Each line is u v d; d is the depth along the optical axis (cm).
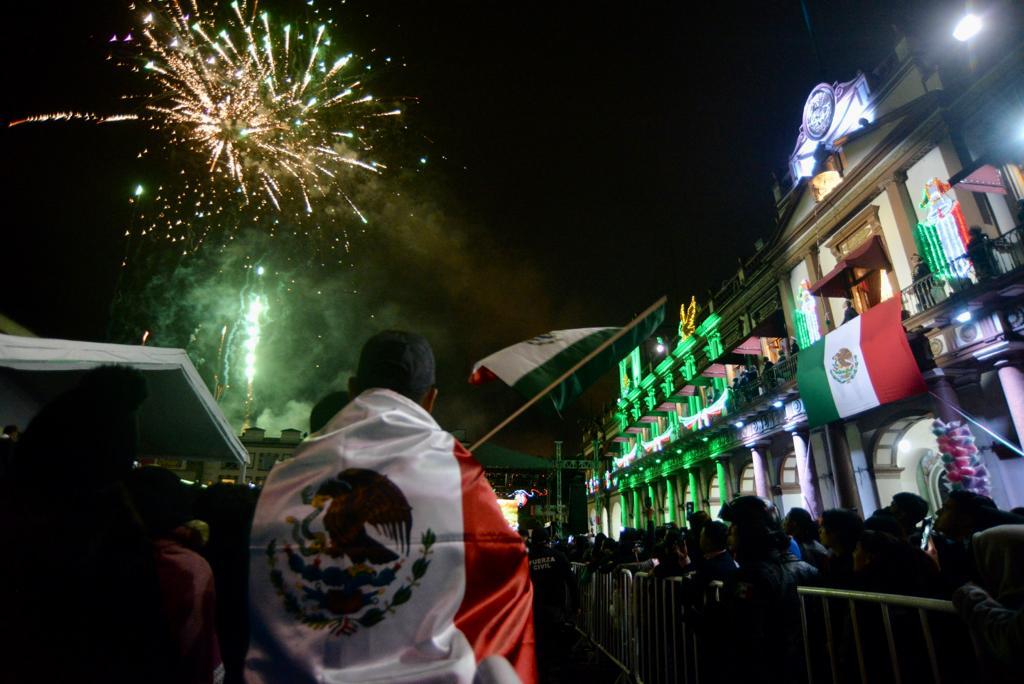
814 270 1797
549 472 2842
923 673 256
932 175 1344
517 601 109
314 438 117
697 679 416
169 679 113
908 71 1448
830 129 1727
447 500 110
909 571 299
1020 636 182
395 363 143
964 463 1099
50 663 99
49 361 412
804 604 323
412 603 98
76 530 107
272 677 90
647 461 3127
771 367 1792
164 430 645
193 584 125
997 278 999
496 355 257
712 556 411
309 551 97
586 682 624
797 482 1958
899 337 1192
